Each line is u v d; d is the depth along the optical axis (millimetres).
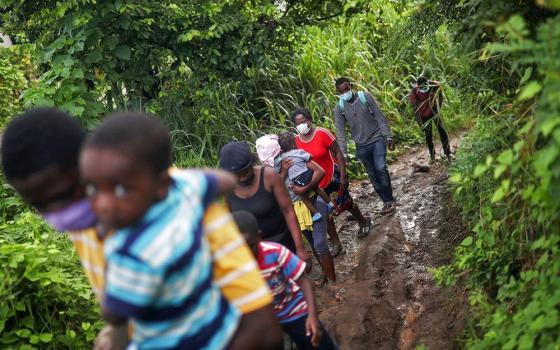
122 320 1779
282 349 2441
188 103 9375
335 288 6141
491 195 4223
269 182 4617
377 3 8953
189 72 9125
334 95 11000
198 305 1901
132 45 8328
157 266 1740
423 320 5141
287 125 10227
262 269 3697
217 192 2025
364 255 6715
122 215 1754
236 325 2006
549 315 3047
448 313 4992
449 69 10898
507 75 4277
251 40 8695
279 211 4695
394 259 6578
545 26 2445
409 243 6902
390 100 11352
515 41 3012
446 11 4652
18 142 2010
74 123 2098
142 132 1777
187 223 1841
